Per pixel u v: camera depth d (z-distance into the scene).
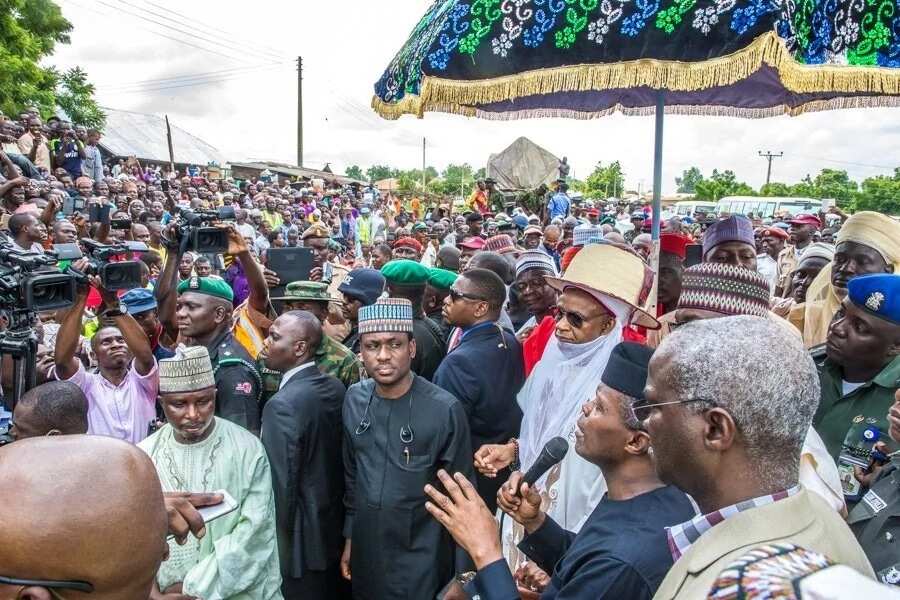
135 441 3.58
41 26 23.34
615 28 2.37
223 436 2.91
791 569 0.81
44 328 4.51
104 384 3.57
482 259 5.65
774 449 1.31
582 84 2.44
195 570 2.67
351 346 4.99
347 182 35.31
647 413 1.52
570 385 2.79
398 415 3.18
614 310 2.72
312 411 3.24
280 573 3.09
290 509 3.13
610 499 1.96
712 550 1.23
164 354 4.20
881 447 2.60
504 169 21.31
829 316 3.75
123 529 1.06
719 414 1.32
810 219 9.98
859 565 1.23
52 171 12.70
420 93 2.83
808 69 2.24
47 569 1.01
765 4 2.14
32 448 1.09
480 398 3.70
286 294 4.50
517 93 2.56
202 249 4.13
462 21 2.70
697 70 2.28
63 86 26.69
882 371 2.75
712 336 1.39
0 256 2.32
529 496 2.14
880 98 3.70
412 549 3.10
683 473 1.41
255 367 3.77
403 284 4.55
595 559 1.72
